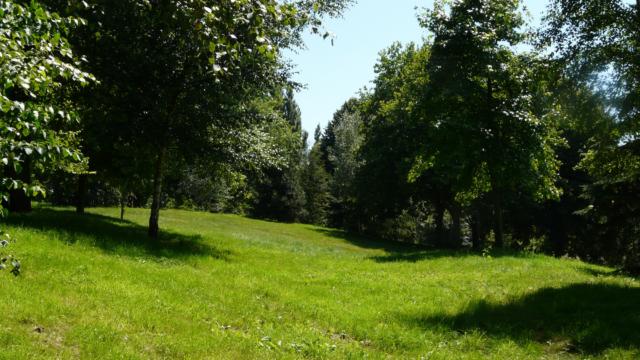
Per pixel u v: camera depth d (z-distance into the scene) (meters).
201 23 5.73
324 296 13.95
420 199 46.09
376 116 43.50
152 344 8.54
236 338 9.42
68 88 17.11
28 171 20.19
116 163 24.41
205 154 21.52
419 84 27.09
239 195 67.62
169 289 12.25
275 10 5.89
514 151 23.97
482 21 24.06
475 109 24.84
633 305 12.24
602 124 20.16
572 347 9.99
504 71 23.64
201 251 19.05
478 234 49.16
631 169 20.72
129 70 18.66
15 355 7.14
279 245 27.25
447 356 9.45
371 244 42.56
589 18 19.03
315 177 71.31
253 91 20.44
